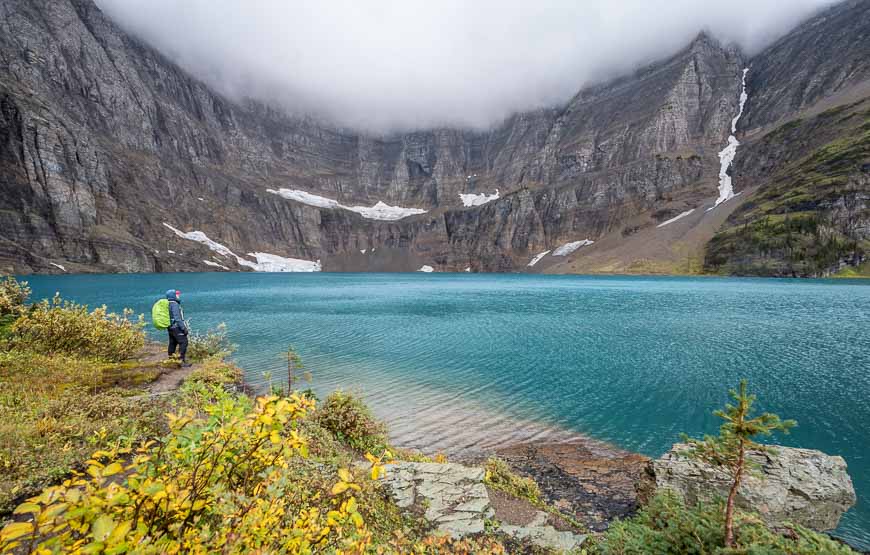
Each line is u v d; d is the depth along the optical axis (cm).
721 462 689
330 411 1329
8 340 1717
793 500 1085
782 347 3672
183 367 1855
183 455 313
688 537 684
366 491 869
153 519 281
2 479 647
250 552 303
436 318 5541
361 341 3766
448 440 1708
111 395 1185
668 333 4397
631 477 1440
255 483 372
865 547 1054
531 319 5494
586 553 850
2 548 192
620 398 2275
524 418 1969
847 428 1902
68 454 747
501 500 1088
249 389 2064
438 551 736
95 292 9225
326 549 430
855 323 5122
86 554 207
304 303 7681
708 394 2356
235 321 5078
